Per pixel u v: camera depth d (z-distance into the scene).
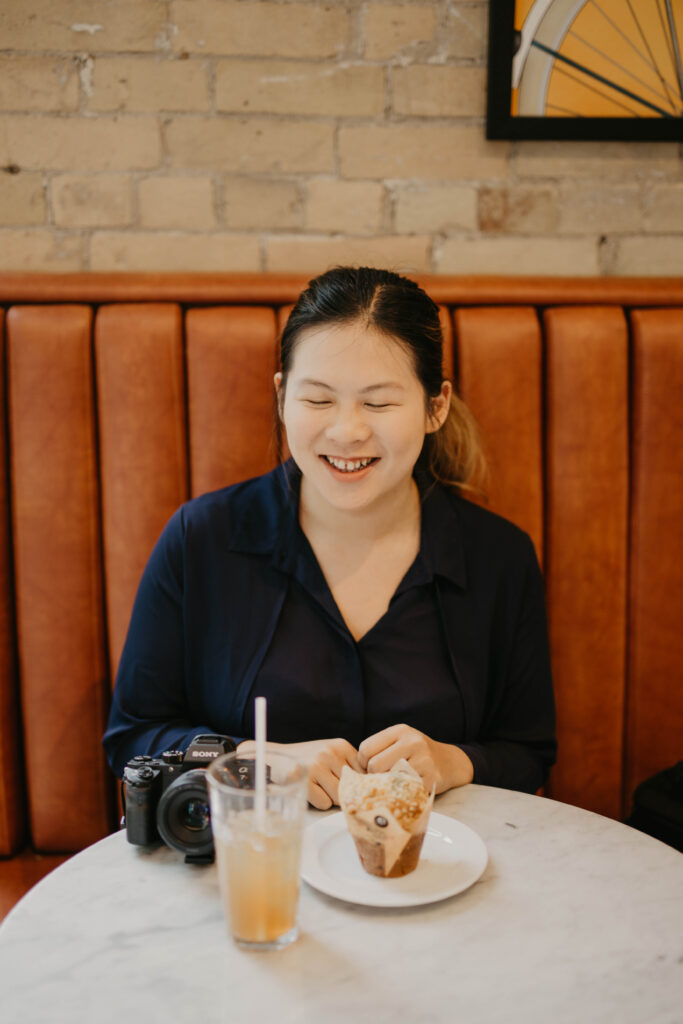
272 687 1.13
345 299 1.04
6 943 0.73
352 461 1.07
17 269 1.55
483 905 0.79
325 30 1.53
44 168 1.53
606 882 0.83
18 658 1.43
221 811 0.72
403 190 1.59
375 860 0.81
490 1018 0.65
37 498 1.40
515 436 1.46
